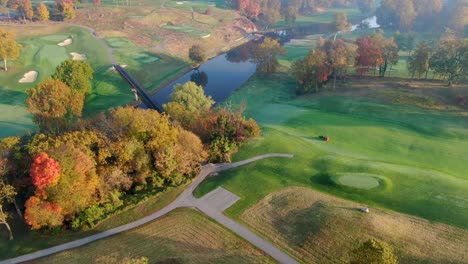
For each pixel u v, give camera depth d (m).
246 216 53.12
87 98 108.38
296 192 57.22
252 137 75.12
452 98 96.06
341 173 61.00
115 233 51.16
